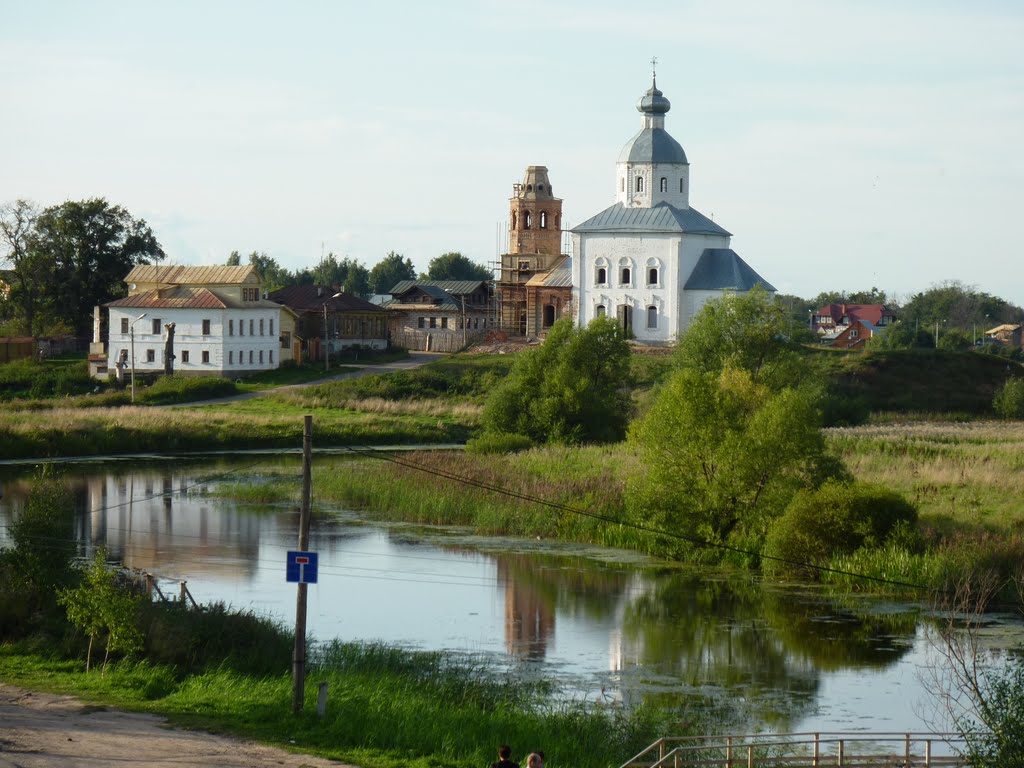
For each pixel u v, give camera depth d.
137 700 39.78
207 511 80.00
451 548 70.44
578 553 69.88
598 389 110.31
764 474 68.94
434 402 131.75
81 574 53.50
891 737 41.38
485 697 42.81
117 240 184.12
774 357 114.06
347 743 36.31
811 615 56.69
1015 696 36.25
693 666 49.19
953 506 71.69
